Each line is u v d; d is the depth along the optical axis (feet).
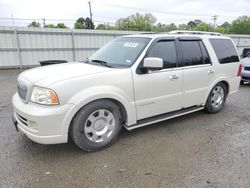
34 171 9.30
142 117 12.24
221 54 16.08
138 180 8.80
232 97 21.88
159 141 12.11
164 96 12.82
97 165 9.79
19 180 8.72
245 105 19.17
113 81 10.75
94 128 10.74
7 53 46.21
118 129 11.57
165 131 13.43
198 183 8.64
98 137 10.95
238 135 13.04
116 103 11.27
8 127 13.66
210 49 15.29
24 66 48.42
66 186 8.43
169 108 13.32
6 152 10.71
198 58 14.51
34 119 9.37
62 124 9.61
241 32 198.70
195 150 11.19
